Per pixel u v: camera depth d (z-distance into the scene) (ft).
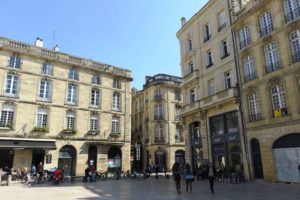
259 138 66.08
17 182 73.82
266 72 66.08
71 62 104.27
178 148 135.64
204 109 84.58
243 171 69.72
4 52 89.76
